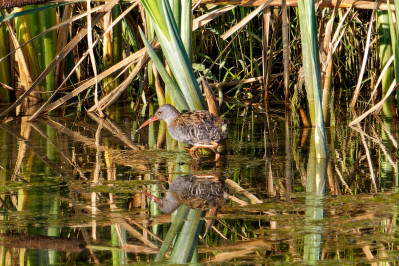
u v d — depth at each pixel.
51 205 8.34
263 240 7.00
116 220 7.76
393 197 8.35
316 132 10.49
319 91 10.23
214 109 11.77
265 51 15.97
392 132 12.50
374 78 15.97
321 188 8.92
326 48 13.26
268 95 16.70
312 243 6.87
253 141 12.09
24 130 13.31
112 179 9.57
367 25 16.81
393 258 6.41
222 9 12.93
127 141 12.38
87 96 16.08
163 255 6.66
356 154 10.81
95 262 6.47
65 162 10.64
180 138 11.30
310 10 9.61
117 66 14.33
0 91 16.20
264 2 12.81
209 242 7.03
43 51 15.70
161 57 14.50
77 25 17.17
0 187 9.16
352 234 7.09
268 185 9.12
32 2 12.29
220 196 8.65
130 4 16.69
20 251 6.76
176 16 11.45
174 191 8.91
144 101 16.41
